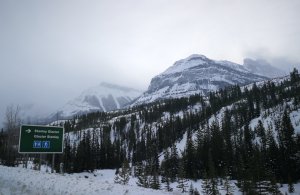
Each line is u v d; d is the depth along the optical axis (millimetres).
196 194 65812
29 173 21781
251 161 75562
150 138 152500
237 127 139000
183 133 158750
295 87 169000
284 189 74125
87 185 16547
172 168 95062
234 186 72812
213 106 187375
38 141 31781
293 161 85125
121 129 182875
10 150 61125
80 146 100875
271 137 100188
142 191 16328
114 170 106562
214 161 95062
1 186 14586
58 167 81812
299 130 106688
